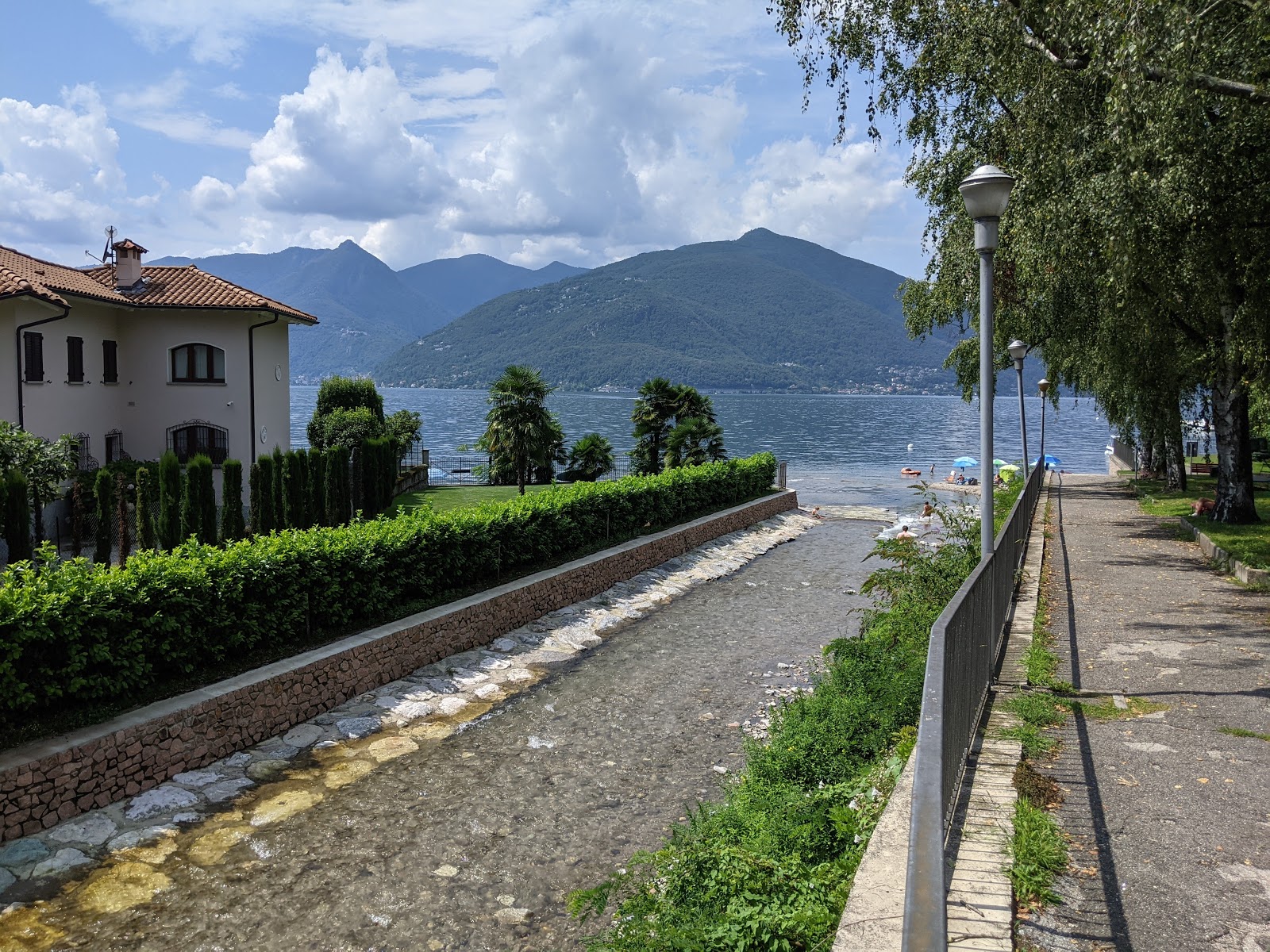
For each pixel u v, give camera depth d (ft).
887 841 15.81
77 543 56.70
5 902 21.27
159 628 30.27
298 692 33.47
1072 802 19.20
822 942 13.41
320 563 37.65
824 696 28.35
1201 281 44.80
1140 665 30.35
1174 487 99.35
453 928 20.86
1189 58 34.04
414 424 157.07
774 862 16.70
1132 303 49.96
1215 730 23.79
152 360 90.89
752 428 402.11
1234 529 61.62
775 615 56.18
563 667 43.39
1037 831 16.93
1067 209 42.27
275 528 67.26
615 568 61.62
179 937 20.21
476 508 53.11
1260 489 97.40
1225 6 36.78
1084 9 36.94
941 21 47.70
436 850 24.58
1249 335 47.83
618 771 30.45
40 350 75.66
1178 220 40.34
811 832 19.17
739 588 65.10
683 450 123.65
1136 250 41.45
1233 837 17.56
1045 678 28.12
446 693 38.22
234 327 91.56
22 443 60.59
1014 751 21.43
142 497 60.80
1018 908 14.79
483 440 107.86
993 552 28.94
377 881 22.84
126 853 23.80
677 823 25.80
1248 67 36.24
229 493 60.64
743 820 21.27
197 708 29.12
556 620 51.31
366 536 41.68
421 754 31.63
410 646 39.99
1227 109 39.09
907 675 27.09
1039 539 59.62
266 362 96.43
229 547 35.06
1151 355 63.52
